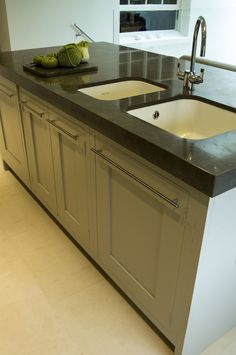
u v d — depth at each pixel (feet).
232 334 4.79
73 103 4.45
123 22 13.69
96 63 6.82
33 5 11.10
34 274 5.83
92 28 12.67
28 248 6.42
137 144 3.46
